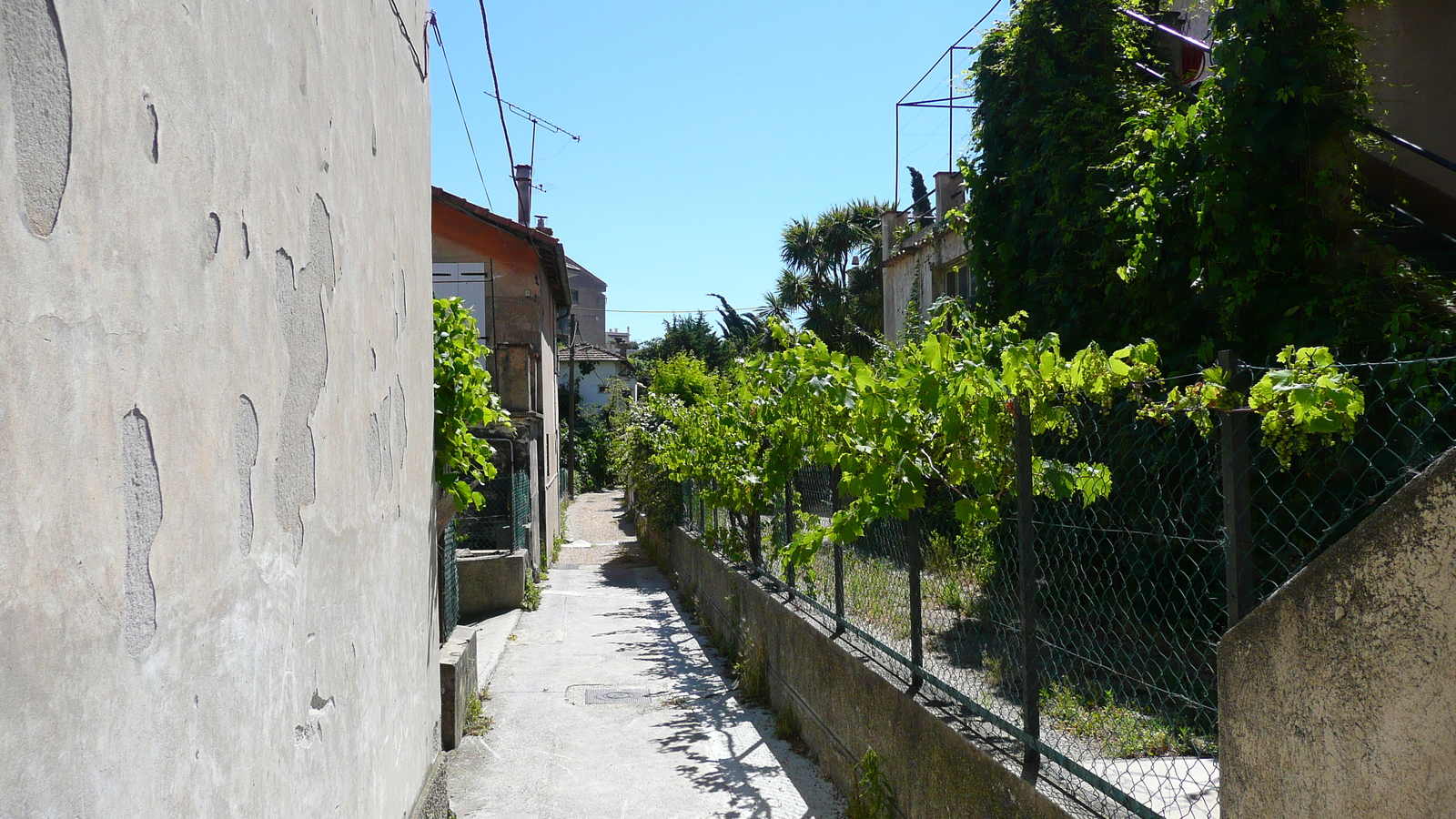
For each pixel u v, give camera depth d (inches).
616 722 280.2
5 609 55.0
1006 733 150.6
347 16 137.7
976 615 188.1
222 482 87.1
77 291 63.4
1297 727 78.4
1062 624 154.4
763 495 333.7
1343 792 73.3
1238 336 203.8
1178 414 118.9
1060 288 266.7
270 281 101.7
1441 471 65.1
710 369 1486.2
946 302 193.5
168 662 75.2
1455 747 63.7
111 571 67.0
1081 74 283.3
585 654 374.0
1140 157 242.5
